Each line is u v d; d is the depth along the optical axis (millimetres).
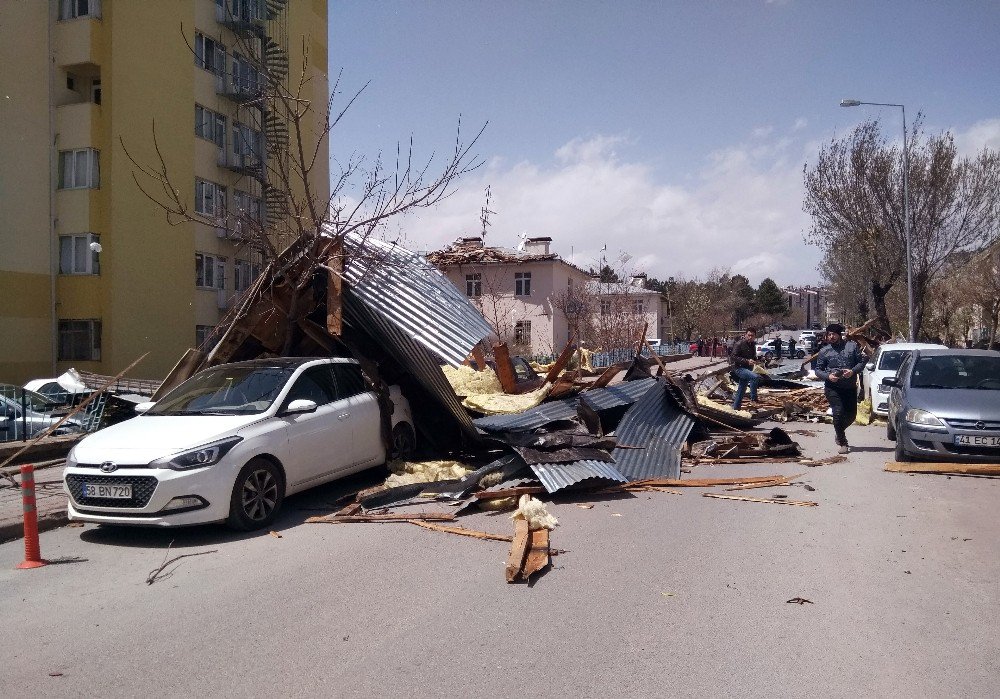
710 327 69188
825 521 7461
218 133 27969
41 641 4676
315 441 8109
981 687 3908
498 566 6062
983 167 35062
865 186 36281
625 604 5156
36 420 12227
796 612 4980
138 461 6832
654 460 10086
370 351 10539
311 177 30766
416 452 10531
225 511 6984
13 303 23922
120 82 25219
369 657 4328
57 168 25234
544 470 8523
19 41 24172
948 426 9844
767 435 11930
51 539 7336
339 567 6082
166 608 5227
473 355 15430
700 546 6586
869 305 42188
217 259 28188
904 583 5551
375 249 10406
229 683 4035
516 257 41750
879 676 4039
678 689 3910
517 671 4129
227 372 8703
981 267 43594
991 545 6535
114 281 25031
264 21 27812
